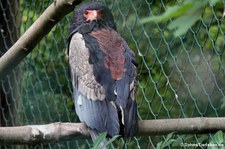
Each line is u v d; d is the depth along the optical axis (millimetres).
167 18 3271
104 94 6895
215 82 7570
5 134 6180
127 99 6719
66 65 10875
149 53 9320
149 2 9211
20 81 11781
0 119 12125
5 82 12055
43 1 11094
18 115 11875
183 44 8078
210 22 7594
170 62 8969
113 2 9578
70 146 10438
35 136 6230
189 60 7867
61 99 11000
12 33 11992
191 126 6363
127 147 8945
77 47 7520
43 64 11203
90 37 7504
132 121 6535
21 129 6227
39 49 11453
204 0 3148
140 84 9398
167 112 8445
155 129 6438
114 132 6605
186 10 3121
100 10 7957
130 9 9422
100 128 6715
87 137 6707
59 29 10984
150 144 8992
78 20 8008
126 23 9164
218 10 8023
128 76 6914
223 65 8055
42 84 11359
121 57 7098
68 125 6398
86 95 7070
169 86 9023
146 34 8656
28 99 11570
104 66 7055
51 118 11195
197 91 8273
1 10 12203
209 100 7707
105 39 7414
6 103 12109
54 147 10938
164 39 8281
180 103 8492
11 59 6215
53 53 11141
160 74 8562
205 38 8180
